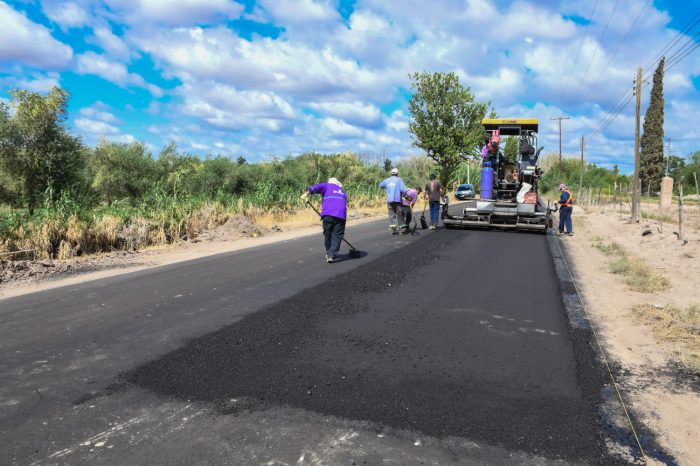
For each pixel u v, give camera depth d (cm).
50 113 2002
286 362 403
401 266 838
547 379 374
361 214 2162
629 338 479
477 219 1511
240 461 262
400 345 446
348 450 273
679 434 296
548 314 554
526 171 1527
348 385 358
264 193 1950
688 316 549
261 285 690
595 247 1185
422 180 4419
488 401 335
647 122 4941
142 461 262
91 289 678
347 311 557
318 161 3041
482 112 3148
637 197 1905
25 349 436
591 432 296
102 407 324
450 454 269
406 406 326
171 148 3016
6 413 316
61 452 270
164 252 1076
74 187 2017
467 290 666
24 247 959
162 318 530
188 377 372
